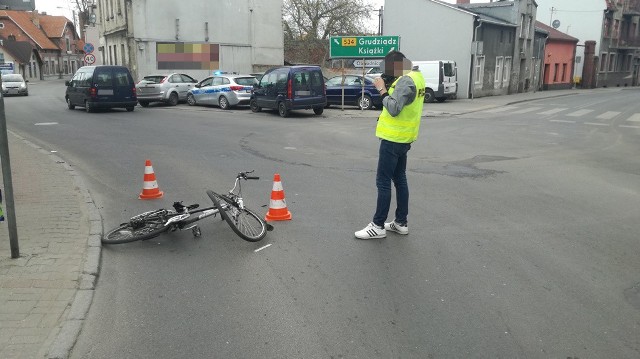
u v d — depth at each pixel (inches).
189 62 1186.6
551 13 2095.2
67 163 371.6
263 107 775.7
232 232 232.5
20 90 1178.0
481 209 270.4
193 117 711.1
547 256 204.4
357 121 701.3
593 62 2032.5
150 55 1127.6
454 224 244.2
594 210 270.7
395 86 212.1
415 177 348.8
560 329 148.9
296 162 395.5
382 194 219.3
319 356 134.5
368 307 161.2
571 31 2071.9
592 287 176.7
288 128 605.9
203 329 147.9
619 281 181.8
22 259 187.9
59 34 3093.0
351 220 249.4
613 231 235.9
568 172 370.6
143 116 716.7
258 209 267.9
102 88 757.3
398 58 214.2
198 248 212.5
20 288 166.2
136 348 137.9
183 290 173.2
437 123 699.4
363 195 297.1
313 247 213.0
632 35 2299.5
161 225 219.6
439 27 1263.5
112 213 258.4
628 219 255.0
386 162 216.8
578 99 1284.4
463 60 1248.2
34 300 159.2
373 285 176.9
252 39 1305.4
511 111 913.5
